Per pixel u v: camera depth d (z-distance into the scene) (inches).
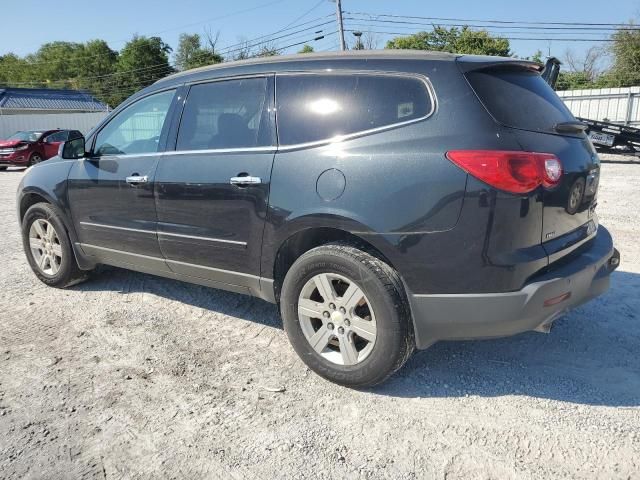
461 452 103.7
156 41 2854.3
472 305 110.8
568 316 165.6
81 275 196.7
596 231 138.3
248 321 166.7
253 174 132.6
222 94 146.3
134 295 191.0
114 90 2869.1
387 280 115.3
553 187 111.4
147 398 123.9
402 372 133.5
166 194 151.6
